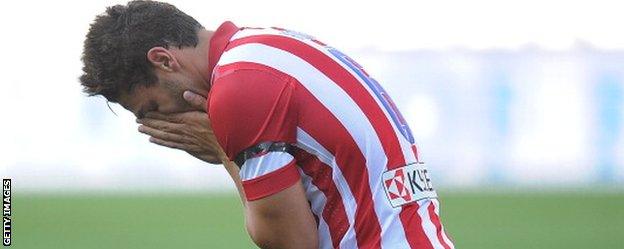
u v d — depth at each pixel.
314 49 12.80
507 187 58.44
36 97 59.84
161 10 13.05
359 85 12.75
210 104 12.55
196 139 13.48
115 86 13.15
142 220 44.44
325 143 12.43
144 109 13.38
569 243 36.97
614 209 48.25
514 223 42.84
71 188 59.69
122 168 60.12
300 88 12.45
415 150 13.04
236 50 12.69
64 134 59.84
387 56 60.41
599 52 59.47
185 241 37.41
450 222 43.16
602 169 59.69
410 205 12.59
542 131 59.81
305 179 12.62
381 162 12.55
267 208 12.39
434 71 60.28
